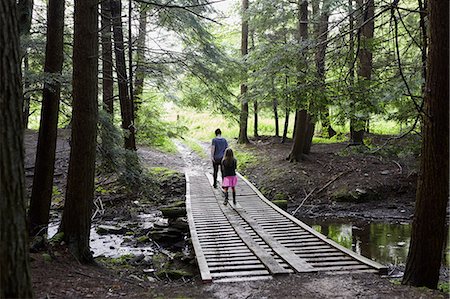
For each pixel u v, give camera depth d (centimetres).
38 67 984
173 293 570
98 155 1034
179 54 1402
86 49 700
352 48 865
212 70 1452
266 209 1183
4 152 277
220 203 1274
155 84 1562
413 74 810
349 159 1855
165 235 1125
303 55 927
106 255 978
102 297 529
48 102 869
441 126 562
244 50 2281
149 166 1941
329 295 540
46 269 605
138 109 1770
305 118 1859
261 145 2367
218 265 704
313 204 1569
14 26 290
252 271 670
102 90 1497
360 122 864
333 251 775
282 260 725
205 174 1823
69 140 1009
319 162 1856
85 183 721
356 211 1474
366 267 675
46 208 870
